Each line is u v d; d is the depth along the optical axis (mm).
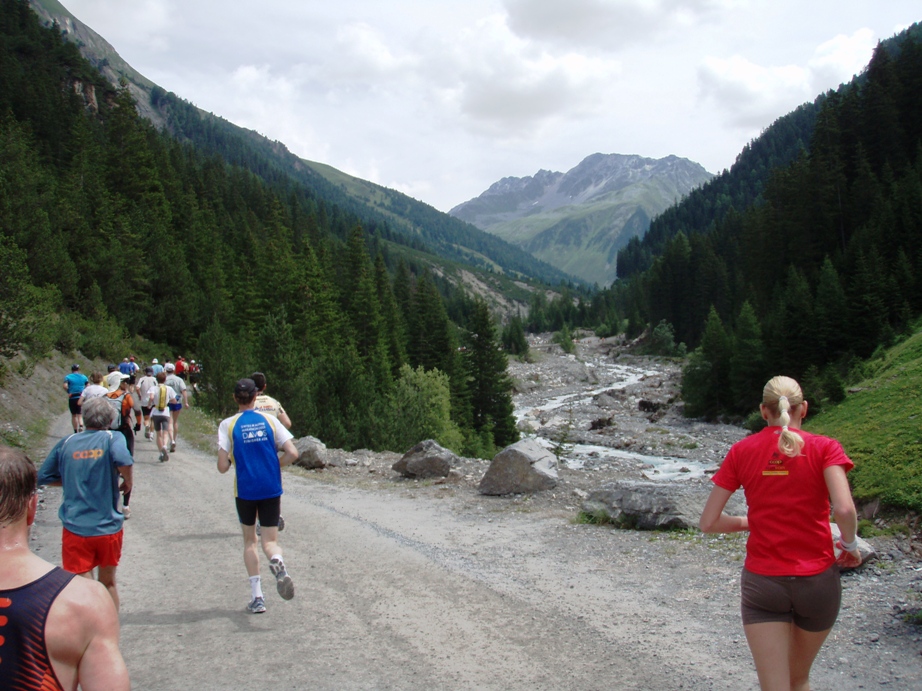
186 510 10922
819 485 3441
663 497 9656
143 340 53125
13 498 2105
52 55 139375
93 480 5375
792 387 3764
